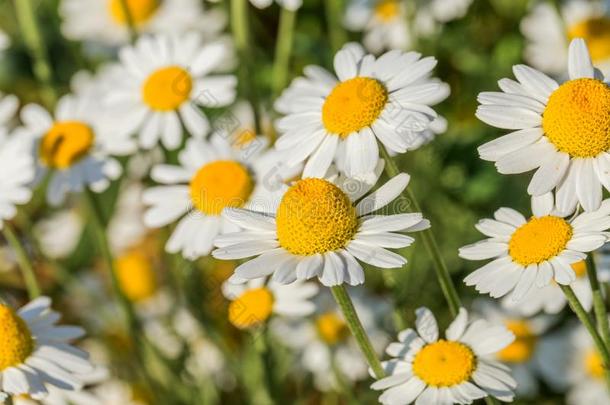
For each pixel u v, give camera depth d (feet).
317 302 1.30
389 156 1.08
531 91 1.06
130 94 1.30
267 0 1.27
